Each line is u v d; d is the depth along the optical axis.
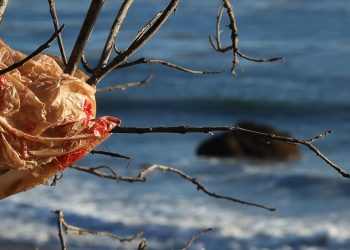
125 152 37.22
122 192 29.23
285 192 30.92
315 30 78.31
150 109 51.66
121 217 26.22
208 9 98.75
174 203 28.28
